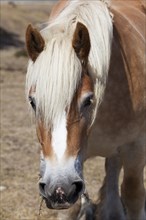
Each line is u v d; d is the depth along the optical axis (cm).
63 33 550
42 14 6356
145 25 745
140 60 656
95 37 573
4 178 1023
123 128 640
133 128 650
